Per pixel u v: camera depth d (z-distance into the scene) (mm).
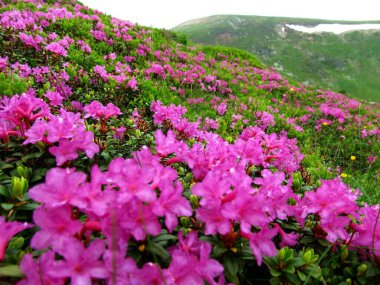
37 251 1802
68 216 1545
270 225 2490
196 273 1604
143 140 3861
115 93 6211
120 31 13273
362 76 88312
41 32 8727
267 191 2186
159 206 1659
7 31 7711
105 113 3496
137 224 1646
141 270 1530
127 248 1778
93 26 12273
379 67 91750
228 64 17938
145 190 1613
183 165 3424
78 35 10977
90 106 3439
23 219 2229
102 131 3533
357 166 9367
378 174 8148
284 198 2229
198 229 2170
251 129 4008
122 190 1593
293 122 10125
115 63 9383
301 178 3656
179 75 10953
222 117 8609
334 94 17750
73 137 2521
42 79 5941
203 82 11961
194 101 9172
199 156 2416
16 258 1686
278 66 93375
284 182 3490
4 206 2068
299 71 90188
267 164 3320
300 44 107062
